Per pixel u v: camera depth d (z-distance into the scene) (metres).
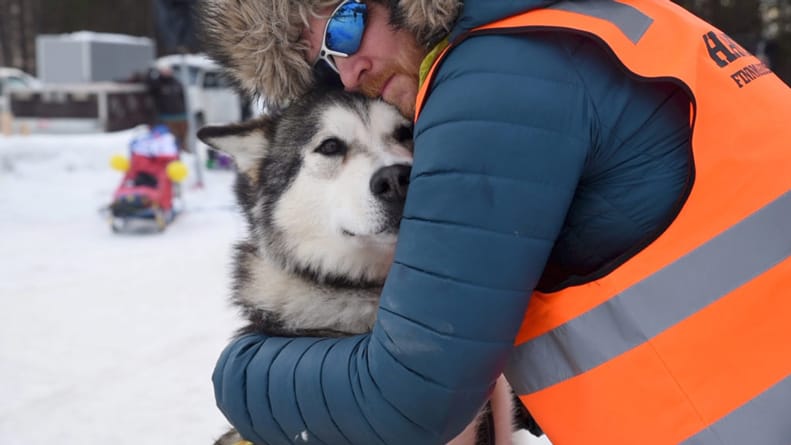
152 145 7.77
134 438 3.35
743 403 1.16
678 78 1.17
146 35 32.19
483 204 1.17
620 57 1.18
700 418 1.17
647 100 1.21
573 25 1.19
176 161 7.91
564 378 1.29
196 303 5.30
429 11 1.28
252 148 2.29
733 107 1.22
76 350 4.39
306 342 1.49
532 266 1.20
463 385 1.22
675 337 1.18
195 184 10.13
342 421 1.34
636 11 1.27
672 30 1.27
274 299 2.00
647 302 1.20
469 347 1.19
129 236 7.45
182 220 8.20
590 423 1.26
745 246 1.17
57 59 18.47
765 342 1.17
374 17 1.47
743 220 1.18
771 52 10.13
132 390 3.86
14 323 4.85
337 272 2.01
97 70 18.50
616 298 1.22
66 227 7.82
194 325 4.84
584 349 1.25
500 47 1.20
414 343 1.21
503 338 1.21
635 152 1.23
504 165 1.16
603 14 1.23
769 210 1.18
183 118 12.95
